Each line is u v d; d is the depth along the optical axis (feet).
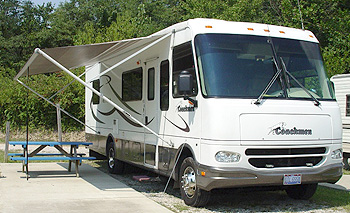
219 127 18.97
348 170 38.83
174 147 22.66
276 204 22.75
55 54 25.73
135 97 28.50
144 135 26.84
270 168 19.58
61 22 122.31
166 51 24.21
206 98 19.62
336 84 43.80
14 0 144.56
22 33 128.36
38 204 20.89
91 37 71.41
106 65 34.71
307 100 20.75
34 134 60.49
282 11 64.75
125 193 24.29
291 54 21.65
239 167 18.99
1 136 60.49
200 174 19.75
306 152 20.52
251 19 63.31
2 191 24.13
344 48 62.90
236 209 21.29
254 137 19.25
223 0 67.82
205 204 21.03
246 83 20.03
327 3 67.82
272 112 19.69
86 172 32.96
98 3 144.25
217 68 19.95
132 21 80.38
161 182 29.53
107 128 34.19
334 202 23.26
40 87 60.18
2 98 59.47
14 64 110.01
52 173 32.04
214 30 20.97
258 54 20.93
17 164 37.09
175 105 22.74
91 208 20.31
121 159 30.96
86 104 41.04
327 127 20.89
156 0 138.72
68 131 61.52
